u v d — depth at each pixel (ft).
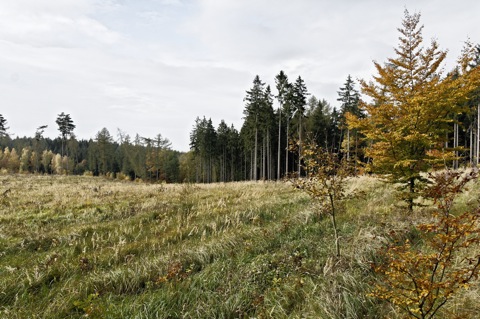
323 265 20.58
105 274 21.33
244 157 203.41
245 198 46.39
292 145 22.80
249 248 24.90
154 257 24.04
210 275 20.74
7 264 23.73
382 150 28.43
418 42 27.61
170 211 39.29
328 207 21.62
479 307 13.28
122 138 252.01
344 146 117.60
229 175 221.66
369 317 14.51
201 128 178.09
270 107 126.00
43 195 56.34
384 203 34.68
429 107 26.25
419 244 20.17
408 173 27.17
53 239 28.58
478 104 72.08
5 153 249.14
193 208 40.29
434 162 26.73
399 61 28.37
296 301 17.12
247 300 17.78
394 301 11.09
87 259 23.91
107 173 229.25
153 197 50.62
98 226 33.04
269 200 42.63
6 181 90.22
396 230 21.84
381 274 17.38
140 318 15.99
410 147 28.53
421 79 27.86
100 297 18.52
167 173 226.58
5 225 34.30
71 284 20.12
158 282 20.18
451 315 12.43
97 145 251.39
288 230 28.91
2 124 198.70
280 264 21.45
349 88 111.04
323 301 15.90
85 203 45.96
